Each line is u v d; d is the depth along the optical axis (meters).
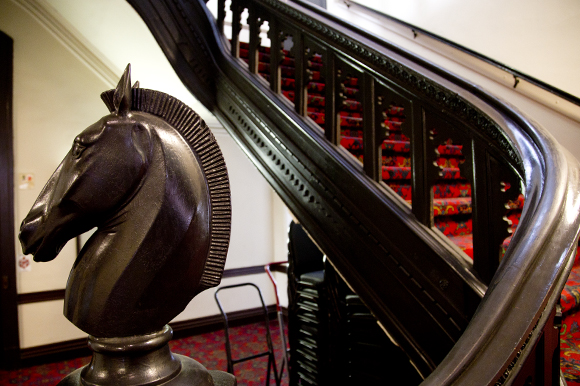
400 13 5.66
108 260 0.63
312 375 3.09
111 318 0.62
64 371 4.30
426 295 1.43
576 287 1.69
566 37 3.55
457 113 1.40
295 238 3.39
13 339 4.36
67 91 4.79
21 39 4.56
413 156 1.58
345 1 6.38
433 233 1.49
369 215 1.67
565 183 0.80
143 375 0.64
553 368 0.74
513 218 2.53
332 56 1.96
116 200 0.64
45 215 0.65
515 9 3.99
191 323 5.41
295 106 2.18
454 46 4.45
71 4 3.79
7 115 4.43
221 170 0.76
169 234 0.65
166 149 0.68
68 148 4.80
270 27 2.43
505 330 0.59
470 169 1.38
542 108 3.62
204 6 3.17
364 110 1.77
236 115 2.63
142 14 3.02
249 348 4.95
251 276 5.91
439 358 1.39
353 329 2.74
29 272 4.50
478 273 1.34
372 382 2.65
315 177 1.95
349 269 1.73
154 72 4.04
